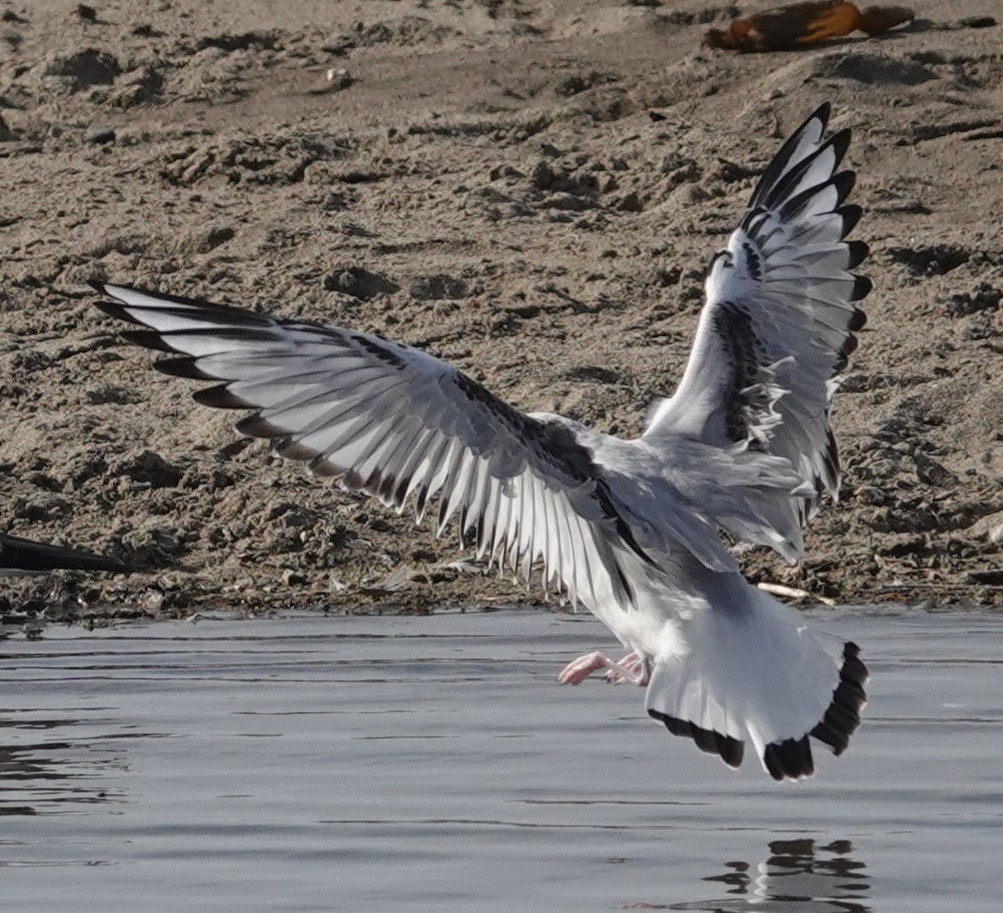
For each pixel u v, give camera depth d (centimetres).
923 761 1039
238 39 2878
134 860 894
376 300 2009
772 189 1015
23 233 2216
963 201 2242
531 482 873
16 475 1662
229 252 2128
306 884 862
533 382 1811
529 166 2350
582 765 1040
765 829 934
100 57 2806
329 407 840
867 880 863
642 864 887
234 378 829
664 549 854
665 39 2833
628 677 970
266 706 1156
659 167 2328
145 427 1759
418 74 2739
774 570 1513
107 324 1970
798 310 990
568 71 2709
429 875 872
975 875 870
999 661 1257
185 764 1038
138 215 2247
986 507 1617
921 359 1864
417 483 855
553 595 1460
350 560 1554
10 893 851
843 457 1680
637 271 2062
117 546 1545
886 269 2059
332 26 2930
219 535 1590
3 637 1354
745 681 838
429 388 844
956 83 2548
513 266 2077
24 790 995
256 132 2545
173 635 1355
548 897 844
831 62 2561
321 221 2205
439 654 1287
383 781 1011
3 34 2945
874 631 1348
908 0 2900
